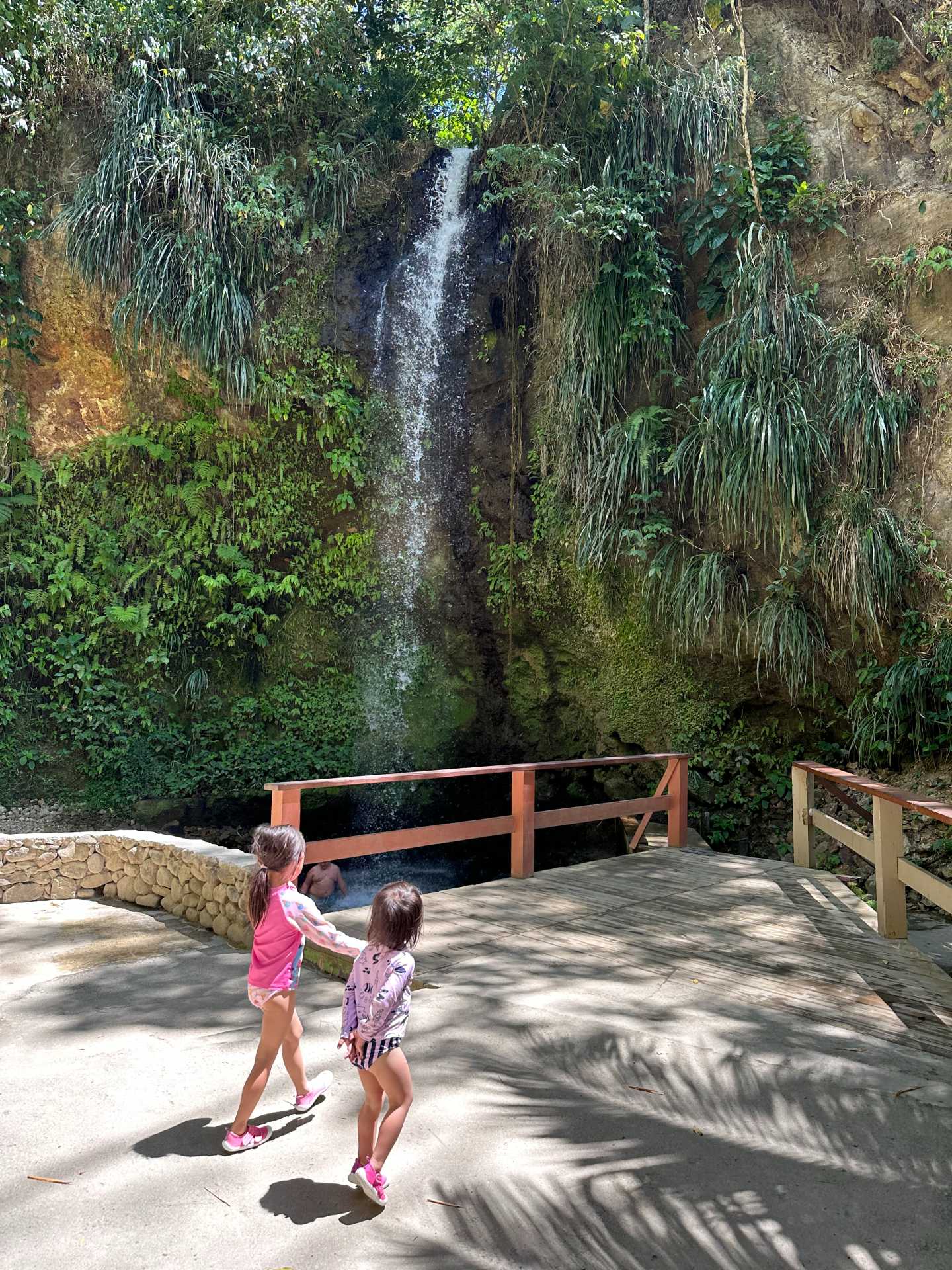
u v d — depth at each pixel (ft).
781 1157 8.84
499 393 38.01
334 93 36.35
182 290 33.58
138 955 16.33
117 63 34.50
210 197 33.45
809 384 29.35
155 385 34.94
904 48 31.68
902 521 27.68
